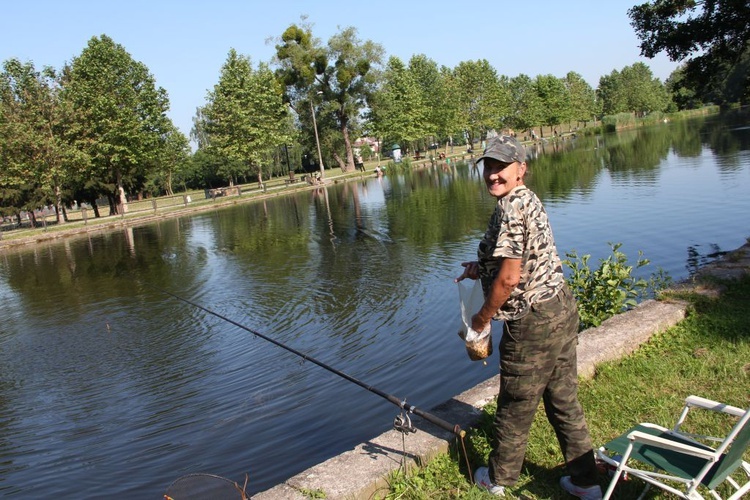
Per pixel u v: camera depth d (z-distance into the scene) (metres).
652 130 68.06
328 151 57.59
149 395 7.12
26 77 34.81
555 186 24.69
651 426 2.87
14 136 33.53
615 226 14.21
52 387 7.87
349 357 7.56
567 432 2.79
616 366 4.53
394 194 31.33
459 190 29.05
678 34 11.07
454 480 3.13
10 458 5.81
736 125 53.31
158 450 5.58
